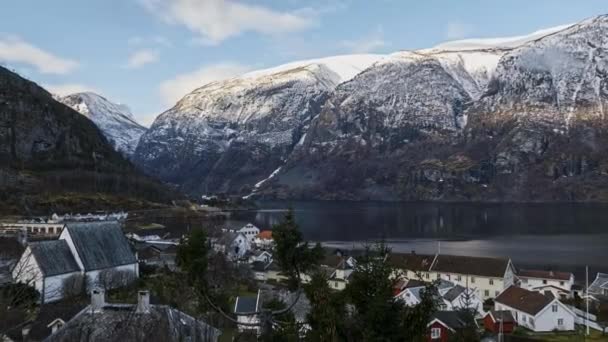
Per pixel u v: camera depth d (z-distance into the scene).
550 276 127.38
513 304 94.62
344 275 119.38
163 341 34.06
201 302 31.36
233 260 127.06
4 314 34.22
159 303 45.91
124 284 87.94
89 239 91.31
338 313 25.91
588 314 95.50
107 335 38.53
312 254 27.47
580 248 193.62
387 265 26.53
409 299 85.00
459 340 47.28
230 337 42.44
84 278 85.44
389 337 24.48
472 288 110.19
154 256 130.12
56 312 54.84
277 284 110.69
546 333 86.81
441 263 128.38
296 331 27.25
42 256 82.69
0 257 98.31
